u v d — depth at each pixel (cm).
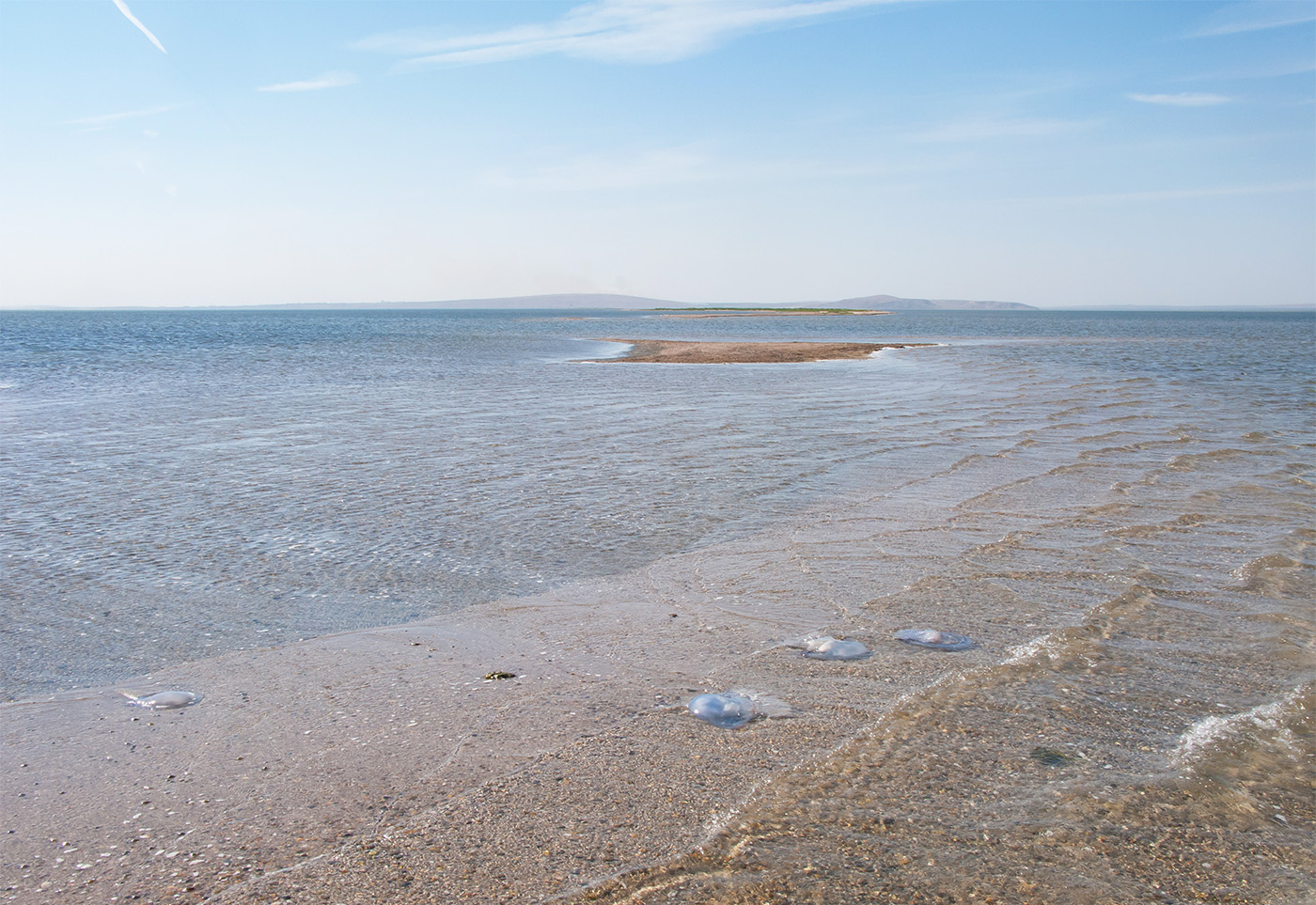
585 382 2722
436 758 436
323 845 364
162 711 498
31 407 2009
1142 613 643
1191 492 1078
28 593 708
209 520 946
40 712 498
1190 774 414
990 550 818
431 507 1003
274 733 469
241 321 14138
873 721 472
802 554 812
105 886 338
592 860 348
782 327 9019
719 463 1284
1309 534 867
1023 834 364
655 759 431
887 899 321
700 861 346
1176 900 322
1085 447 1426
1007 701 495
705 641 598
